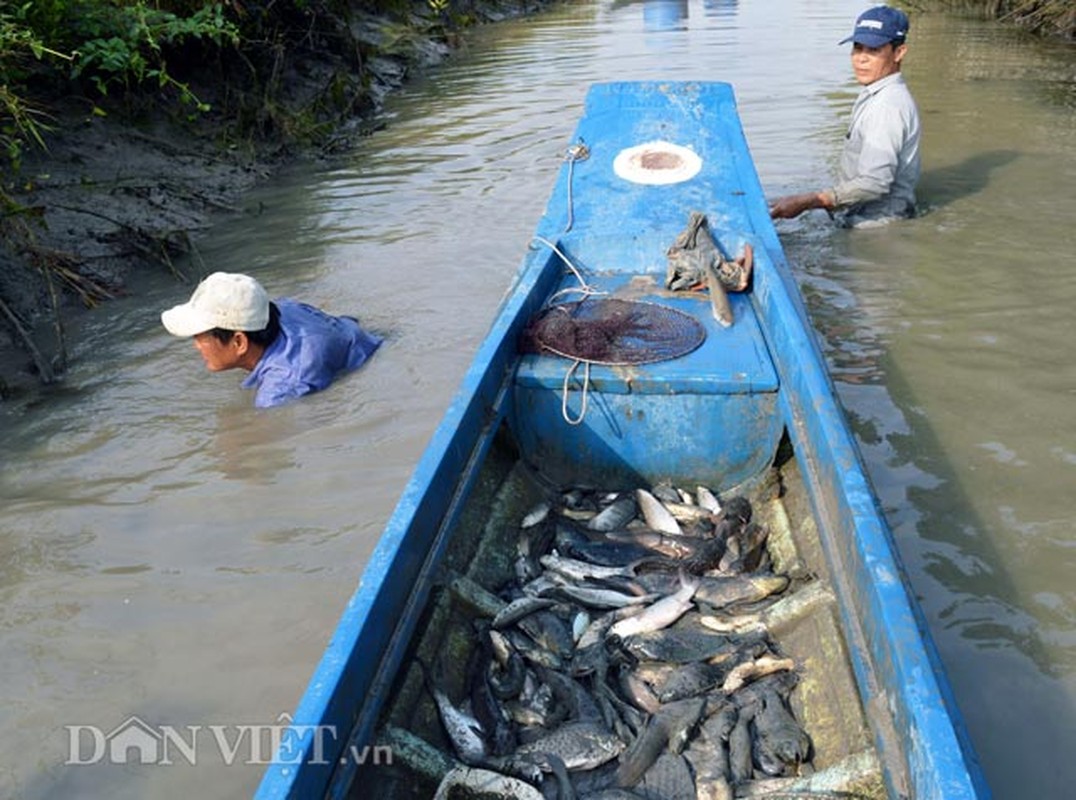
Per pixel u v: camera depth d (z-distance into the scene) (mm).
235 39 8891
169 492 4270
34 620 3537
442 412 4801
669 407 4031
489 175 8617
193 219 7867
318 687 2416
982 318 5500
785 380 3908
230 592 3650
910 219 7031
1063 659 3205
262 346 5098
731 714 2939
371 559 2871
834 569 3057
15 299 6125
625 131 6301
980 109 9930
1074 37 13227
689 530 3855
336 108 11070
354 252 6980
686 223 5270
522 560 3680
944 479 4121
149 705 3170
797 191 7762
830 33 14398
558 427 4141
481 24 17938
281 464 4438
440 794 2604
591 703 3033
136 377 5344
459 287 6258
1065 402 4637
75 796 2885
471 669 3156
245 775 2939
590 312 4590
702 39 14586
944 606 3439
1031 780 2814
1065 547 3695
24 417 4941
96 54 7836
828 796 2465
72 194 7570
